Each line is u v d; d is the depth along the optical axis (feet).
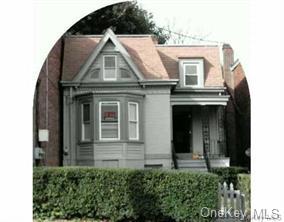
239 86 95.25
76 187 42.80
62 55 81.76
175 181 42.04
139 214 42.29
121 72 80.28
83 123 78.38
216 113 88.99
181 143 89.76
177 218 41.81
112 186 42.65
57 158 74.08
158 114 80.12
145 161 79.25
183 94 85.87
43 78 62.64
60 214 42.55
